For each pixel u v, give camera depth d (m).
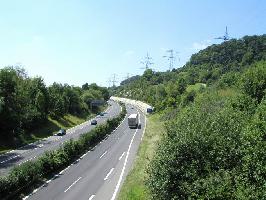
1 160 57.94
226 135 19.38
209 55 170.25
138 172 43.47
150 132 82.81
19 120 77.19
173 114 90.12
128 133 88.94
